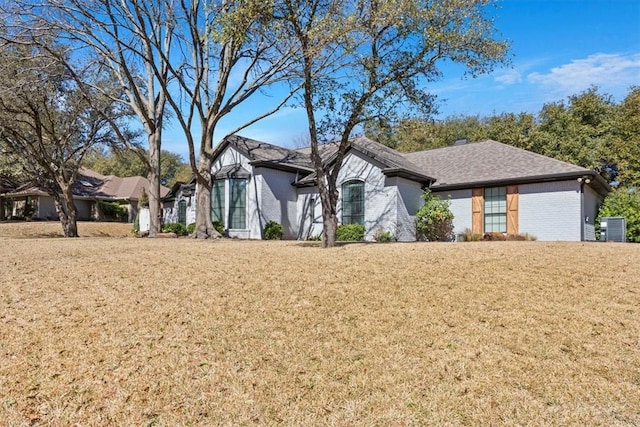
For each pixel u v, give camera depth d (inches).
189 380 172.9
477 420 143.4
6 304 269.9
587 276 292.2
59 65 715.4
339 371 178.9
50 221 1250.6
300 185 818.2
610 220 597.6
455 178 716.0
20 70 682.2
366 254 401.4
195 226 802.2
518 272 306.7
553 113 1251.2
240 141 828.6
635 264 319.9
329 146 908.6
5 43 644.7
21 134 820.0
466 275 305.0
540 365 178.9
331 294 276.4
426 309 244.7
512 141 1270.9
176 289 295.6
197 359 191.0
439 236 681.0
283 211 800.9
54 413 151.3
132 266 374.9
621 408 147.8
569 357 185.3
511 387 163.5
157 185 797.9
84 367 184.5
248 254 429.7
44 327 229.6
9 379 174.2
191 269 356.8
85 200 1439.5
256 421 145.6
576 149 1180.5
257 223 760.3
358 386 166.7
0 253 478.9
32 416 149.5
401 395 159.6
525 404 151.7
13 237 812.6
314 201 803.4
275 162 773.9
